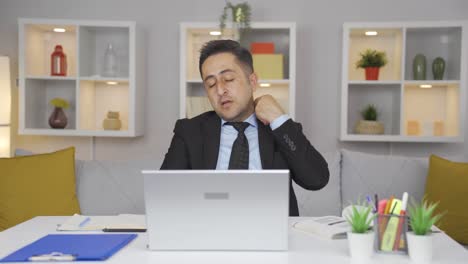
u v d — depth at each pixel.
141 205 3.00
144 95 3.96
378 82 3.61
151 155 4.01
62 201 2.89
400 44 3.63
